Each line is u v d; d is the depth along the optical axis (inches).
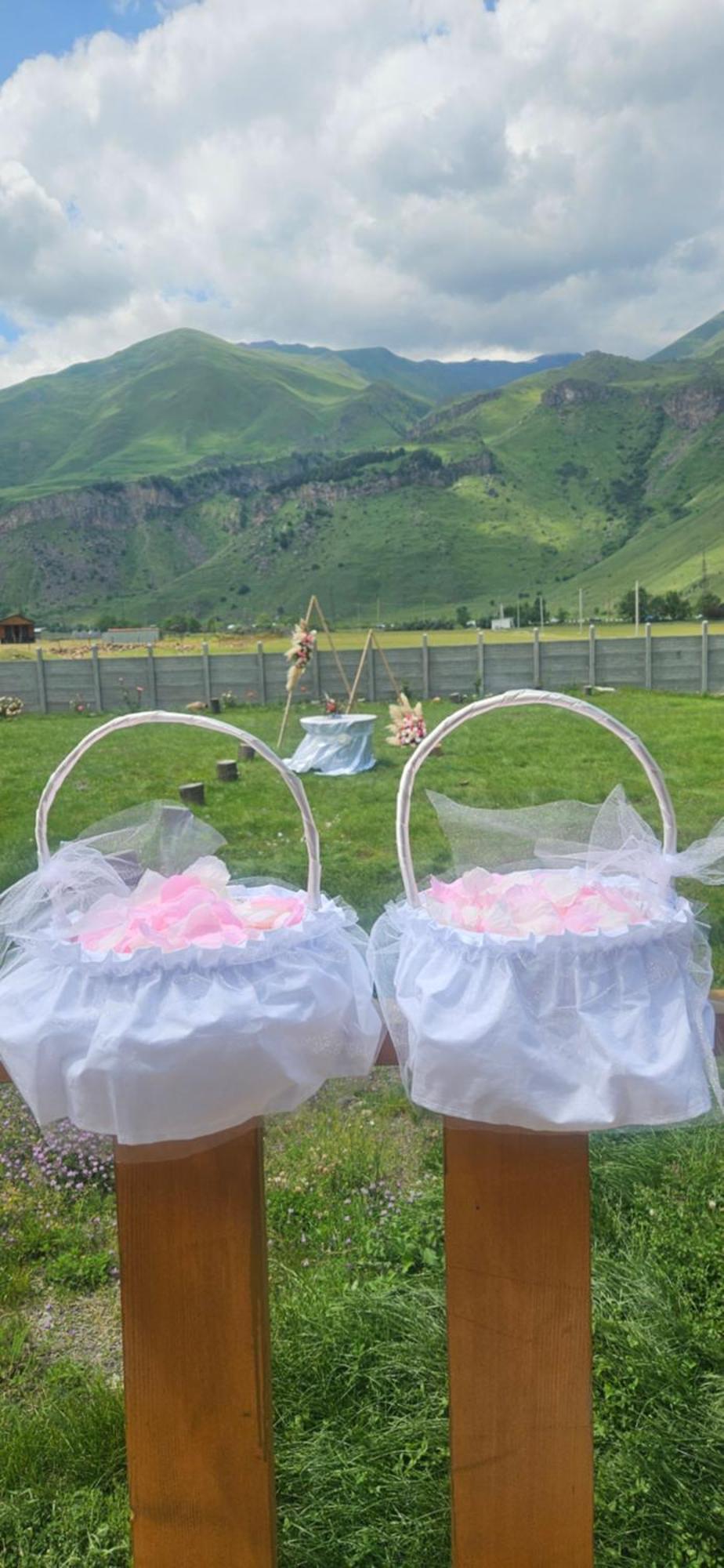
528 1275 53.1
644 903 50.4
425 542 6510.8
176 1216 52.7
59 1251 106.8
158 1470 55.1
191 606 6117.1
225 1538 55.2
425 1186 115.9
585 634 2436.0
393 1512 70.3
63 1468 76.9
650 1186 109.3
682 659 986.1
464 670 1011.3
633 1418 76.9
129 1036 45.1
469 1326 53.8
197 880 53.8
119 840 58.9
